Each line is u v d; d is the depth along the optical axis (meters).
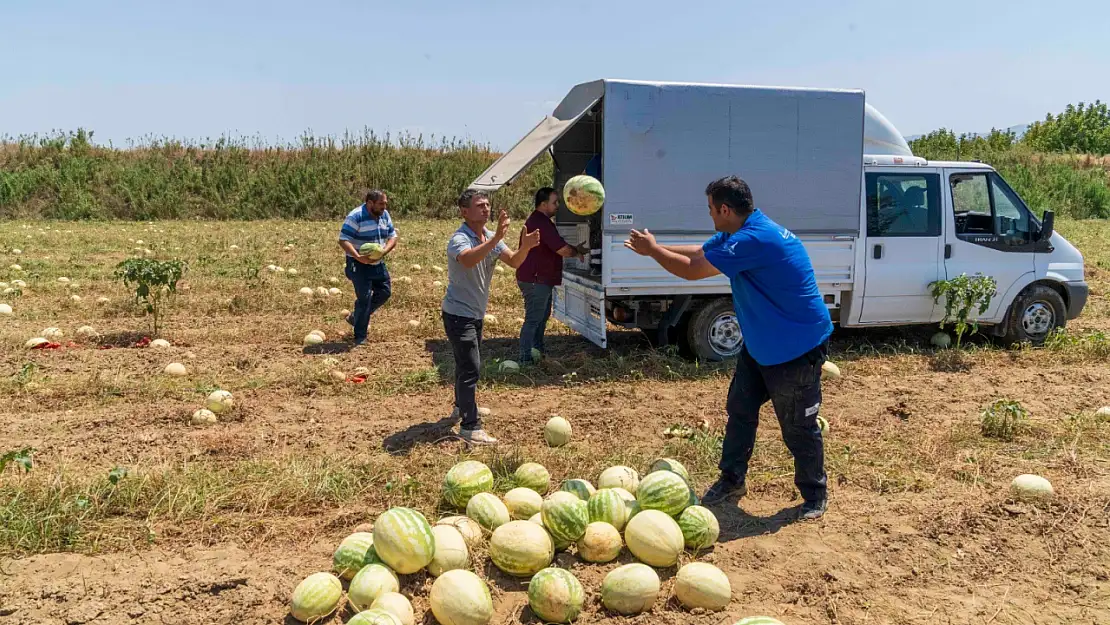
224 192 33.31
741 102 9.25
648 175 9.09
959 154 42.94
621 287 9.32
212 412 7.61
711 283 9.61
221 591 4.45
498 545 4.59
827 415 7.93
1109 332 12.09
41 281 15.05
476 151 37.81
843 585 4.61
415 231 26.56
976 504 5.66
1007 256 10.78
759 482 6.14
